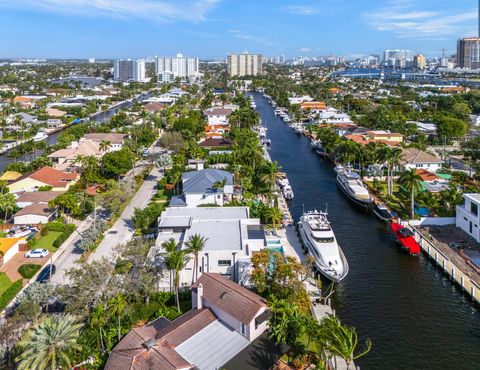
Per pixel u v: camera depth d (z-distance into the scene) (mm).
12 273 77688
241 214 92812
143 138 194250
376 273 82312
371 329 65312
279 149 193125
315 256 83000
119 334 56625
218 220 87750
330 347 50250
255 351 53031
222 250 73500
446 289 76562
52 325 48531
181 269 68500
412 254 89125
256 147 150125
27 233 94688
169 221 87938
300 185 140000
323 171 157000
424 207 109875
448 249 88562
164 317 61094
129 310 61156
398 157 120938
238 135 188000
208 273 66188
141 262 68250
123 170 133750
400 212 109875
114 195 105062
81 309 58281
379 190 127312
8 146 192250
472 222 93625
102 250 86375
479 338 63312
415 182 103125
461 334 64188
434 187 122375
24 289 66875
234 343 54250
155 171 151875
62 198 101562
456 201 104312
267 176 112312
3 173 140750
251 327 54438
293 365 54156
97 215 106750
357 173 141500
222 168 145875
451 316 68625
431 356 59531
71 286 61875
